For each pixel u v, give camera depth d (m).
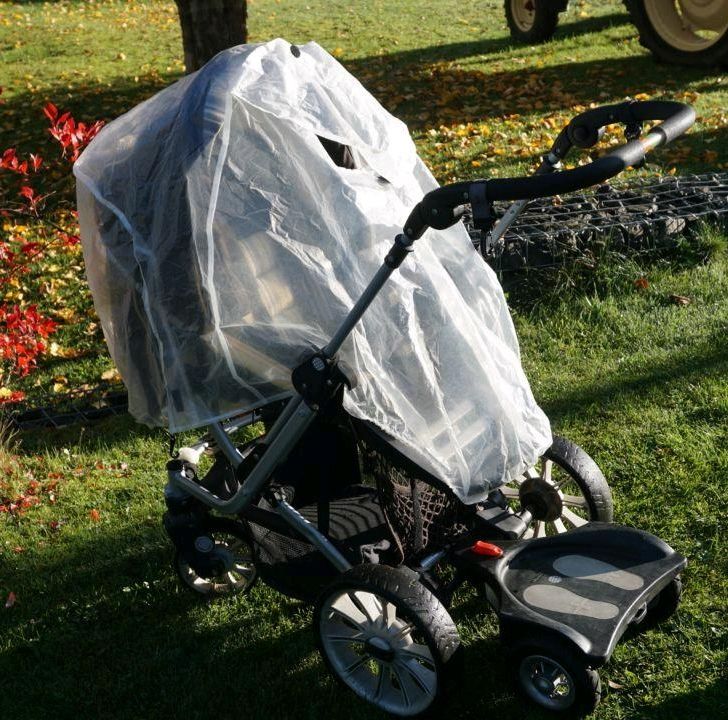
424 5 17.52
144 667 3.71
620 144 8.86
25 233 8.34
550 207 7.07
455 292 3.31
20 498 4.83
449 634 3.08
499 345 3.43
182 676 3.66
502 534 3.56
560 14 15.16
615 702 3.33
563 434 4.95
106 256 3.38
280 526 3.66
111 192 3.38
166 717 3.48
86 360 6.28
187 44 9.52
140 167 3.35
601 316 6.09
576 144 3.53
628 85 11.04
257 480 3.44
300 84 3.34
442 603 3.41
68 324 6.75
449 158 9.15
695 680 3.38
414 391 3.19
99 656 3.80
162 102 3.50
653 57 12.00
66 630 3.96
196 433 5.34
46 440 5.43
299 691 3.53
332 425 3.54
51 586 4.21
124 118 3.60
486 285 3.50
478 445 3.23
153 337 3.29
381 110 3.61
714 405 5.04
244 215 3.18
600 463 4.69
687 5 11.37
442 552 3.46
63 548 4.48
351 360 3.15
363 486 4.13
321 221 3.18
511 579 3.34
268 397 3.28
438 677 3.11
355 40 14.83
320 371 3.08
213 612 3.99
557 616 3.13
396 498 3.41
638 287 6.43
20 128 11.43
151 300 3.21
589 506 3.78
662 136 2.94
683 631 3.60
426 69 12.59
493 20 15.84
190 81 3.42
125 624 3.96
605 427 4.99
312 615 3.67
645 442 4.82
